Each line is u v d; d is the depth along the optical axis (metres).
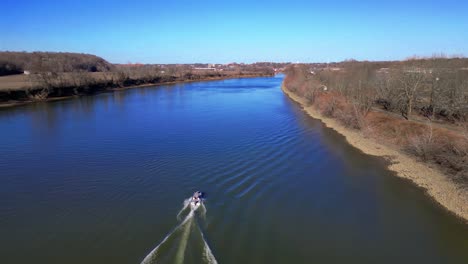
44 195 21.17
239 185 22.73
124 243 16.02
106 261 14.74
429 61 50.97
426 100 43.78
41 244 16.09
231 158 28.06
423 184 23.52
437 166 25.38
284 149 31.22
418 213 19.69
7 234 16.97
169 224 17.62
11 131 38.06
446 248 16.38
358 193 22.25
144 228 17.25
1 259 14.99
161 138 34.41
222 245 15.99
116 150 30.19
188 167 25.78
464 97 36.22
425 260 15.46
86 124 41.88
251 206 19.89
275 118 46.16
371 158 29.25
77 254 15.27
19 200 20.56
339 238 17.05
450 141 26.59
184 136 35.25
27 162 27.14
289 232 17.39
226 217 18.50
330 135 37.12
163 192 21.45
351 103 43.56
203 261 14.58
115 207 19.52
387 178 24.83
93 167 25.88
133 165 26.23
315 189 22.70
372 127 36.69
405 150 29.97
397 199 21.48
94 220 18.12
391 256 15.72
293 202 20.69
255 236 16.89
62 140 33.78
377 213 19.66
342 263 15.10
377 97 47.00
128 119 45.19
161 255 14.98
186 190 21.75
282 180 23.95
